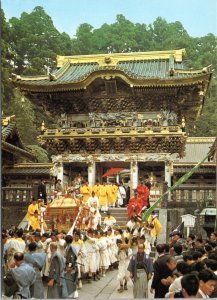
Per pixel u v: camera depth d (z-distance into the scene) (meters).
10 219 35.88
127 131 41.47
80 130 42.34
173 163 44.16
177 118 44.75
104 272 21.70
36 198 35.56
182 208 33.72
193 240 17.34
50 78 43.38
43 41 49.19
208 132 64.69
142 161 42.41
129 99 43.59
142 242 13.47
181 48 53.38
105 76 41.31
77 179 36.62
